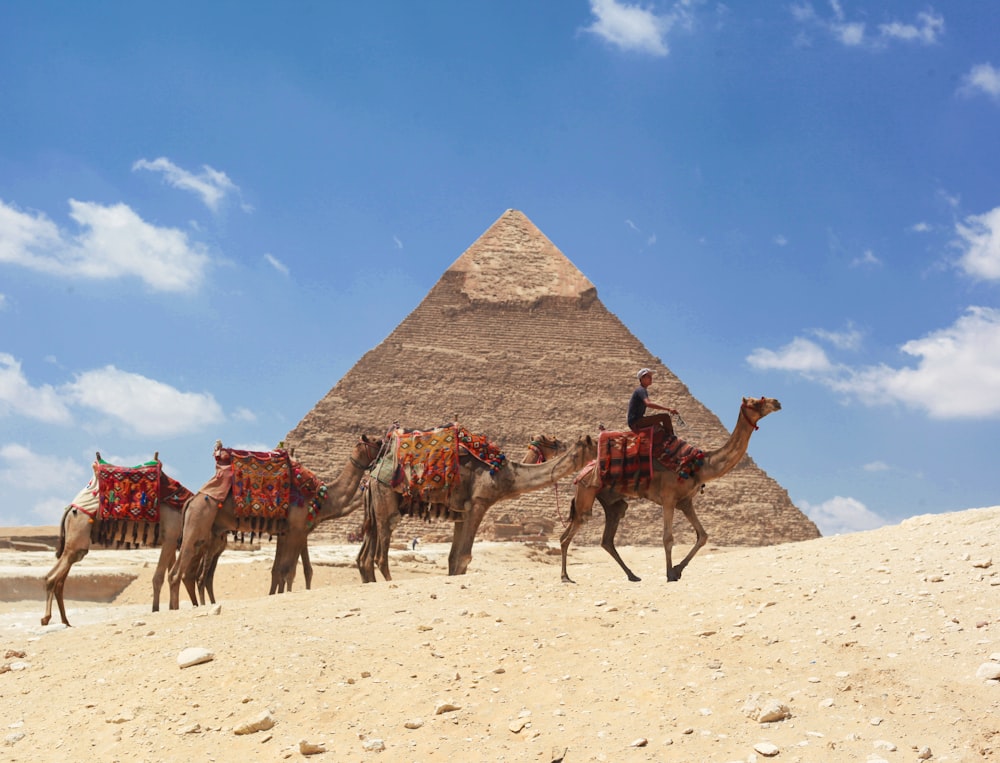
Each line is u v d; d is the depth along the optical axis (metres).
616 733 11.82
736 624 14.92
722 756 11.12
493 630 15.41
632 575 20.45
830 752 10.96
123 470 23.06
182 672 14.59
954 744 10.95
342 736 12.37
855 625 14.34
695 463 20.11
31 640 18.19
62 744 13.00
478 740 12.00
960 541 18.36
